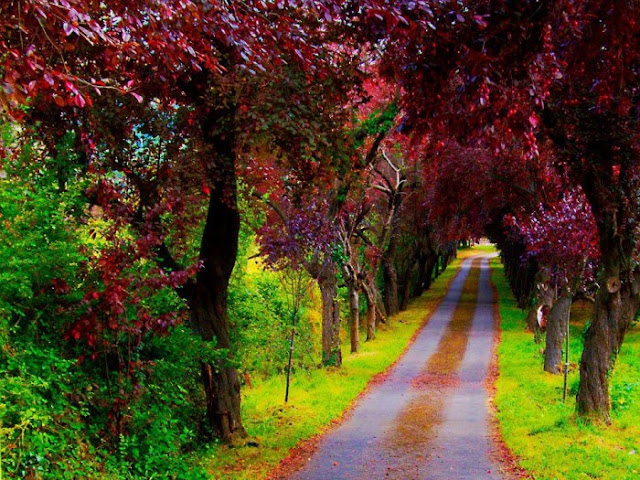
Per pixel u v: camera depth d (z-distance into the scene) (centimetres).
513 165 2078
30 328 803
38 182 864
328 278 2184
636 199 1237
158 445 902
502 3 715
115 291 790
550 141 1279
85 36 465
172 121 1099
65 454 744
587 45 780
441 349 2678
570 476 927
